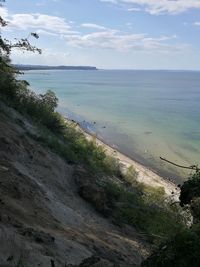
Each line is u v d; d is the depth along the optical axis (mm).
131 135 44969
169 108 73125
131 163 31391
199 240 6574
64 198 13898
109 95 99312
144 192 21141
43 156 16516
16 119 19203
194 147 39969
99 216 14297
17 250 6711
